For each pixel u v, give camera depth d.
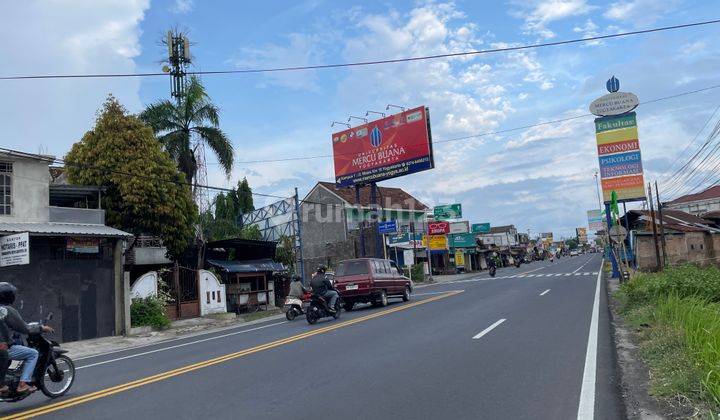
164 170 24.48
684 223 40.81
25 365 7.50
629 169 28.97
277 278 30.55
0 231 16.52
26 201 18.36
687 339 7.33
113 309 19.84
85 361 12.91
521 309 16.05
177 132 27.98
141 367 10.40
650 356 8.11
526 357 8.84
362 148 38.25
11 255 16.22
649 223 37.56
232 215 46.22
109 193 23.39
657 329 9.60
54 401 7.73
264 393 7.27
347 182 39.03
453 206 56.59
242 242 28.94
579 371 7.73
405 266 47.28
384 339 11.51
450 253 64.31
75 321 18.59
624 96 29.06
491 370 8.00
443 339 11.05
